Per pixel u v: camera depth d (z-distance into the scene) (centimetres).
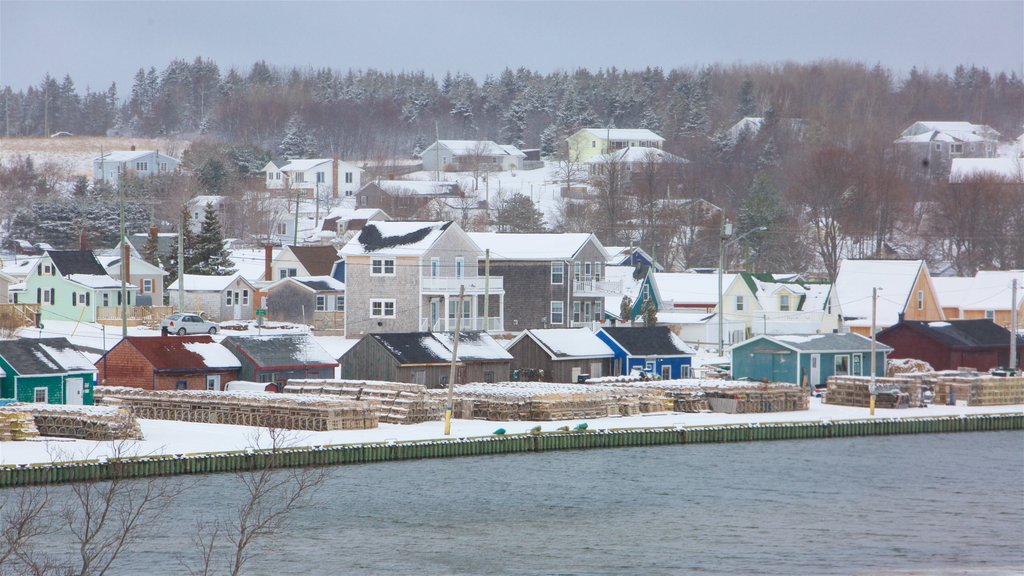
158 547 17025
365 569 16650
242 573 16238
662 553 17712
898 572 16938
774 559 17488
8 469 19275
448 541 18000
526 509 19988
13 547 14350
